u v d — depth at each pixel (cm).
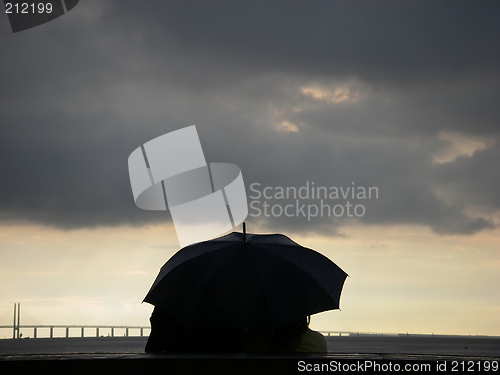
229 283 510
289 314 502
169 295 516
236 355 434
